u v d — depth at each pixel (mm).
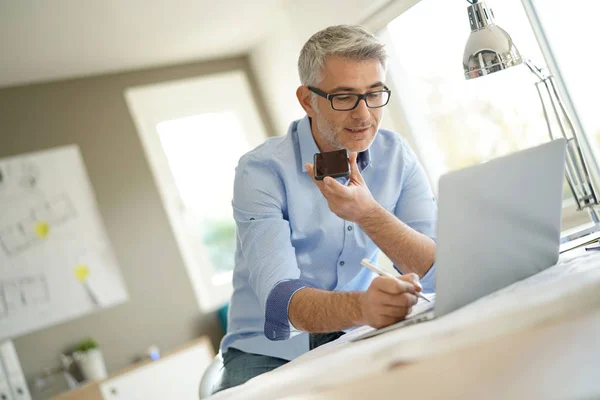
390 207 1881
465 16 4027
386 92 1648
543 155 1143
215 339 4781
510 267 1167
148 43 4477
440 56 4195
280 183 1759
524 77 3479
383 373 764
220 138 5141
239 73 5305
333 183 1479
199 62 5168
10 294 4285
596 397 735
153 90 4953
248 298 1907
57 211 4488
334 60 1597
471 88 4047
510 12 3299
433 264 1511
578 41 3014
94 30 4008
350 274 1882
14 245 4348
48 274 4391
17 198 4406
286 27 4590
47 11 3592
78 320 4422
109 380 3990
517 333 746
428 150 3859
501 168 1109
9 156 4441
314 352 1293
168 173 4887
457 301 1083
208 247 4918
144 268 4668
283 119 5148
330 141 1681
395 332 1031
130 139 4805
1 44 3838
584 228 1760
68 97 4668
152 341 4590
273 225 1636
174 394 4148
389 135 1908
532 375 732
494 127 4020
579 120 2971
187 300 4754
